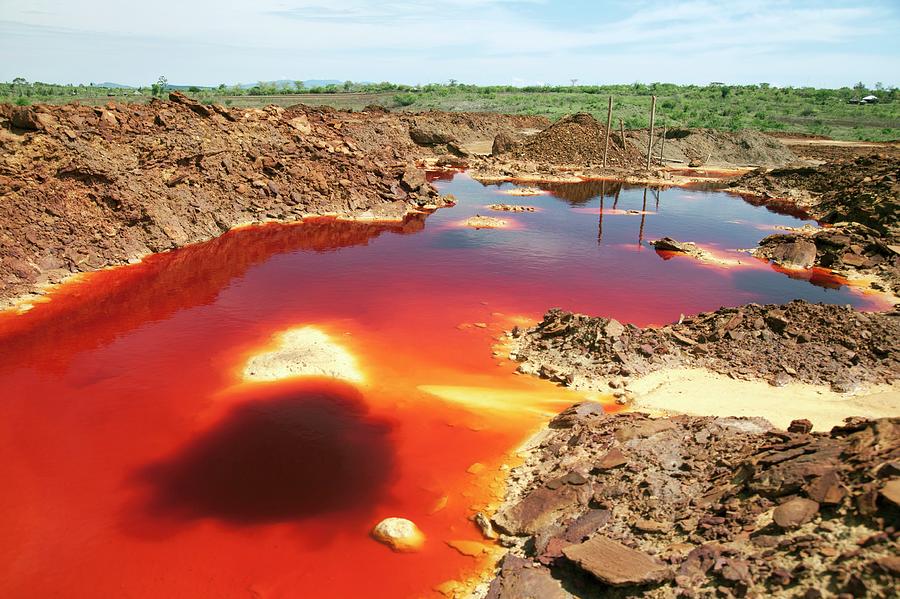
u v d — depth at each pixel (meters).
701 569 9.28
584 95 153.88
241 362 19.80
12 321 22.89
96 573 11.12
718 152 85.69
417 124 91.19
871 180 45.31
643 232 42.34
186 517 12.62
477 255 34.69
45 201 29.33
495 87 177.50
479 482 13.84
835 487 9.52
